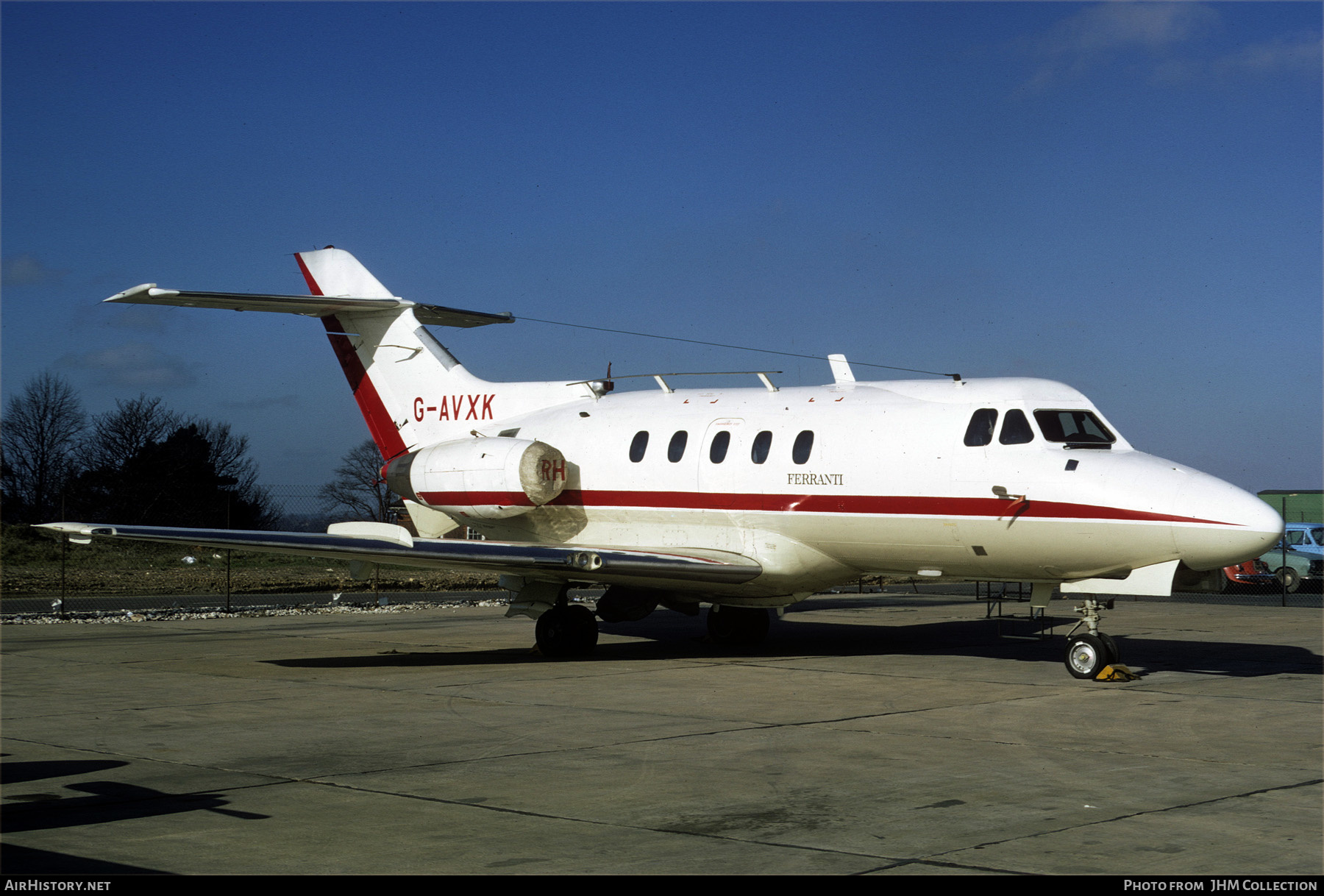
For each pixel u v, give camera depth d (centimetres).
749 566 1540
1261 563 3105
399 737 969
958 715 1080
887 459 1444
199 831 666
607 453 1705
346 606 2525
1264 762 860
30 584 3042
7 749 920
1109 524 1289
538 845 637
